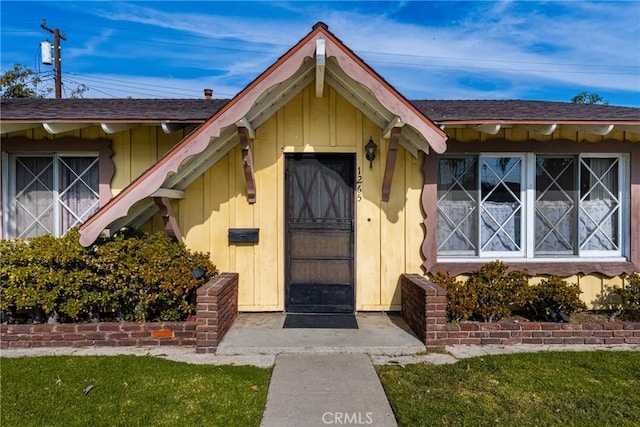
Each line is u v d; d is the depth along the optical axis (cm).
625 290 542
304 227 588
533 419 312
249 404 334
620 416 317
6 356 432
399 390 358
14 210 582
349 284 588
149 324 467
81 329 464
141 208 543
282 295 583
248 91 471
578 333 479
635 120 521
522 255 594
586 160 600
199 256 544
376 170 583
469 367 406
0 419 309
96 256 489
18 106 623
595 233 601
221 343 455
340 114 581
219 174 583
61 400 337
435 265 579
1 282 481
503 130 580
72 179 589
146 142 585
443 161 598
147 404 332
